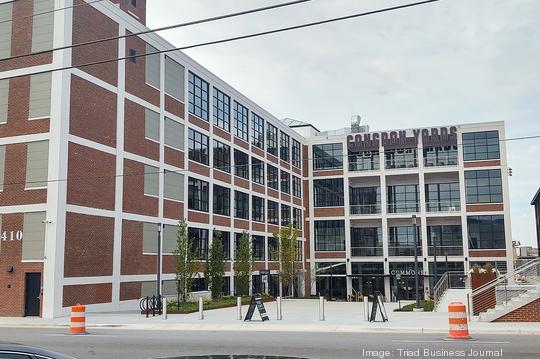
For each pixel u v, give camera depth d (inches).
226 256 1834.4
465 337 642.2
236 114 1987.0
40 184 1147.3
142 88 1428.4
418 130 2335.1
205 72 1764.3
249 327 824.9
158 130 1491.1
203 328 829.8
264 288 2078.0
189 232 1608.0
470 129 2274.9
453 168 2279.8
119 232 1301.7
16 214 1160.2
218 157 1825.8
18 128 1185.4
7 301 1138.0
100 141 1262.3
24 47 1205.7
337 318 951.6
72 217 1161.4
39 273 1123.3
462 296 1250.0
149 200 1429.6
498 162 2234.3
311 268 2397.9
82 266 1181.1
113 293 1267.2
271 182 2237.9
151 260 1418.6
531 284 896.3
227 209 1866.4
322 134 2790.4
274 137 2301.9
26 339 666.8
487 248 2203.5
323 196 2498.8
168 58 1555.1
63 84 1161.4
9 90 1207.6
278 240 2107.5
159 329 831.1
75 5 1107.3
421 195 2314.2
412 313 1061.1
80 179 1191.6
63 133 1151.0
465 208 2242.9
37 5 1208.2
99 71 1272.1
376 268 2354.8
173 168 1546.5
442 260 2273.6
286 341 625.0
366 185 2498.8
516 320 830.5
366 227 2460.6
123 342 627.5
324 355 506.0
